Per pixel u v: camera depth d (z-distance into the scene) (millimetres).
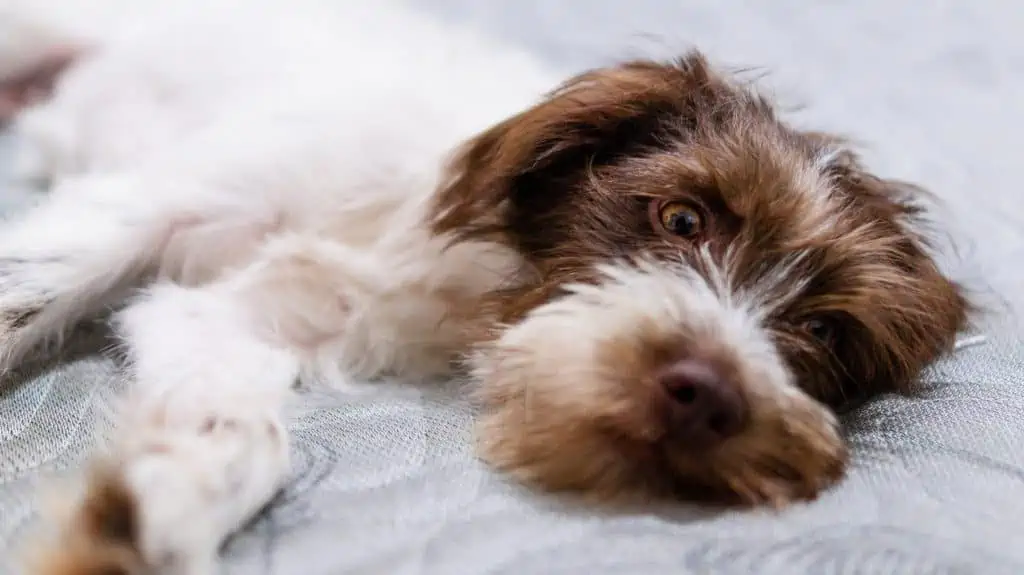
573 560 611
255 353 748
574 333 691
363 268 776
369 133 796
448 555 613
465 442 688
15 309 754
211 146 804
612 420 666
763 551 618
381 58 856
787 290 731
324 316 774
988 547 618
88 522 599
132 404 658
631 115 769
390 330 778
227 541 621
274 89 843
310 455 667
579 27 1140
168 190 792
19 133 946
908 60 1174
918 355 762
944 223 877
